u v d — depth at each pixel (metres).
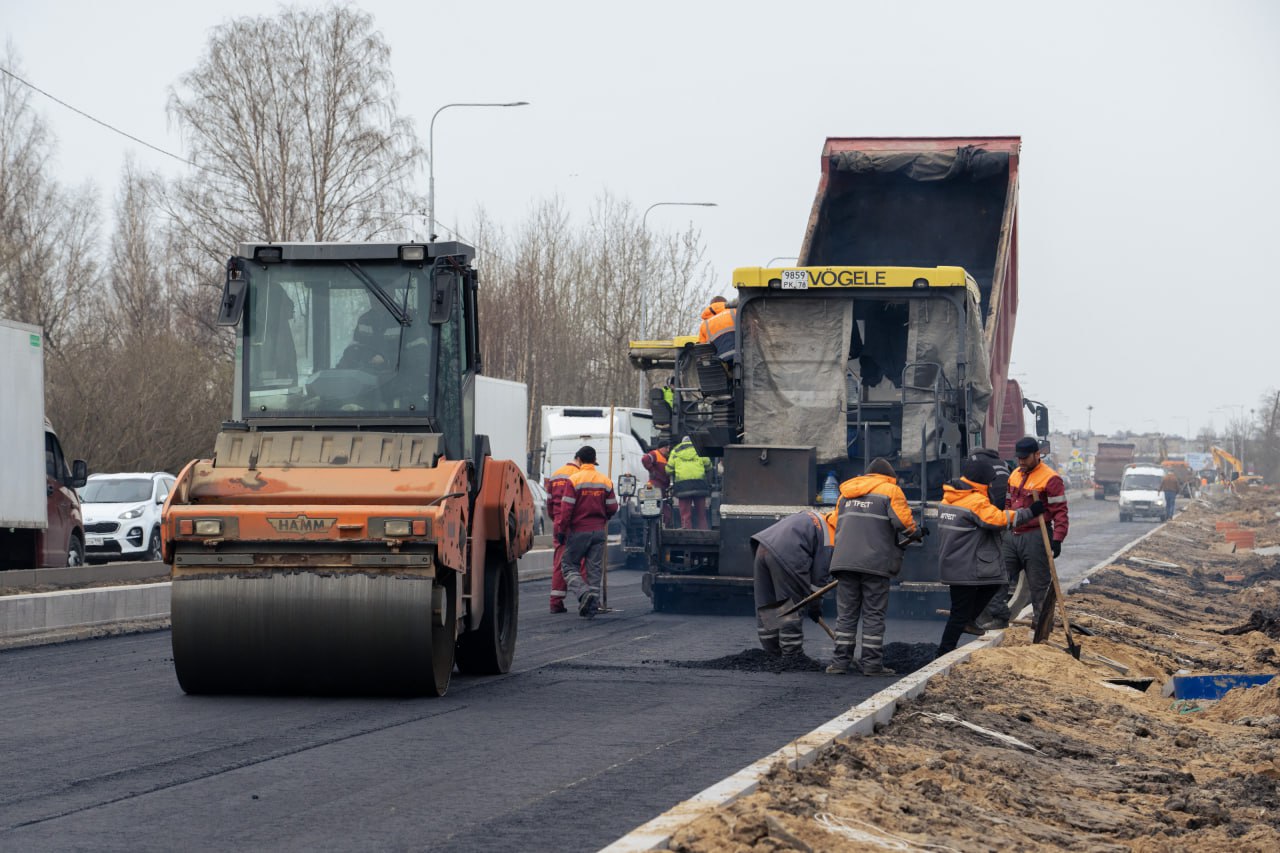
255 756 16.08
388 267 22.41
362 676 20.41
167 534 20.16
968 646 24.97
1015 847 11.61
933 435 32.28
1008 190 39.50
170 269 100.31
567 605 40.69
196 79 93.62
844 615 24.22
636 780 14.70
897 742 15.63
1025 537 27.42
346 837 12.23
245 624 20.19
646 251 87.44
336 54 93.81
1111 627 31.20
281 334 22.27
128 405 74.25
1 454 36.25
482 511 23.14
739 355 33.62
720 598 36.22
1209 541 93.69
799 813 11.52
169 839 12.16
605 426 69.12
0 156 91.69
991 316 36.72
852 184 41.56
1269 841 12.97
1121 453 194.12
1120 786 15.11
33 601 30.17
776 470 33.12
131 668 25.22
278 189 92.88
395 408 22.00
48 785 14.44
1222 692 22.50
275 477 20.61
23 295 85.31
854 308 35.38
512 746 16.75
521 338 101.31
